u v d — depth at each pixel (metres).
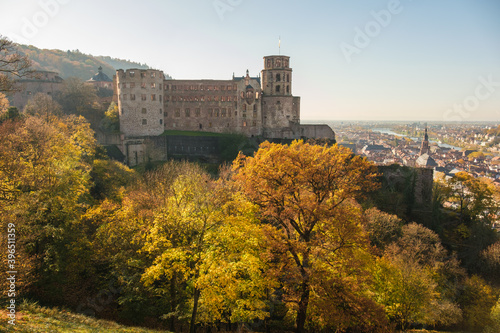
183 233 28.41
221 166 92.31
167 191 41.97
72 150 53.12
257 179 28.88
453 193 88.94
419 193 91.88
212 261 24.34
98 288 34.88
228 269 23.95
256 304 26.70
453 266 54.53
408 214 84.06
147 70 103.94
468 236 75.88
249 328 33.44
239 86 117.62
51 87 118.81
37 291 31.08
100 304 33.94
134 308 31.36
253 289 26.34
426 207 87.06
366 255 31.17
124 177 65.94
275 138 118.94
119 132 101.69
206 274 24.50
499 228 97.75
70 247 32.72
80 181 44.22
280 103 122.88
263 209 29.91
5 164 33.00
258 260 25.33
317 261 26.94
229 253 26.67
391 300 37.69
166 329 31.91
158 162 93.12
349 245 26.64
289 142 116.81
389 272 38.28
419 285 37.78
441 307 41.69
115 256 30.97
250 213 31.23
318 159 28.78
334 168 28.05
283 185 28.17
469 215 85.62
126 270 32.16
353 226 25.98
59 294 32.28
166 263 24.81
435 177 160.50
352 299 24.58
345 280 25.50
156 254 29.61
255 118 120.31
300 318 27.27
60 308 30.11
